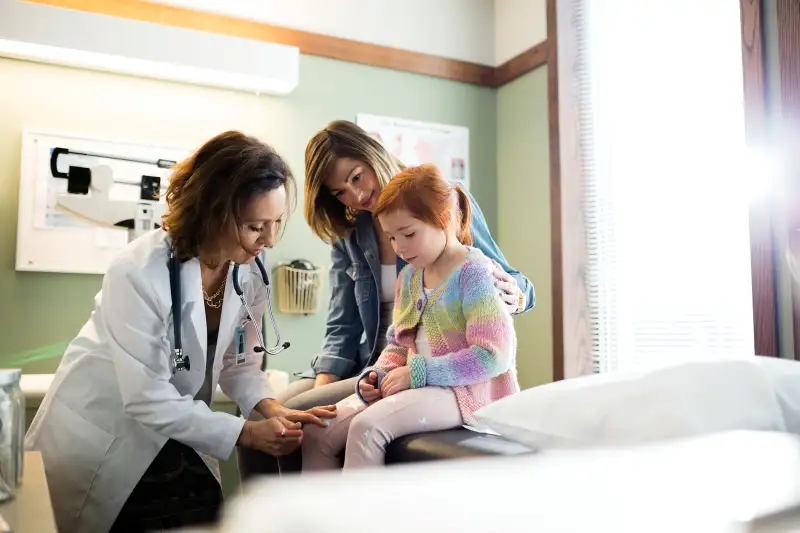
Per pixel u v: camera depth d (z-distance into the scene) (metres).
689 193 2.35
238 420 1.37
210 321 1.59
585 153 2.79
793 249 1.70
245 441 1.36
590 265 2.74
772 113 1.86
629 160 2.59
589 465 0.48
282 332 2.72
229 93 2.73
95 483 1.39
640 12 2.57
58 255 2.40
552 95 2.88
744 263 2.15
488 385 1.37
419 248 1.41
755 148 1.88
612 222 2.65
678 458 0.54
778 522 0.52
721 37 2.25
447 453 1.06
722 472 0.53
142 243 1.45
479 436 1.16
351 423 1.26
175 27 2.44
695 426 0.87
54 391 1.45
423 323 1.44
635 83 2.58
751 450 0.61
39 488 0.97
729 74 2.22
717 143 2.25
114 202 2.49
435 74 3.12
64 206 2.42
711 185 2.27
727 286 2.21
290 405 1.65
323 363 1.96
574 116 2.83
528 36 3.07
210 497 1.50
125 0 2.57
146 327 1.36
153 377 1.34
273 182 1.37
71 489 1.38
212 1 2.72
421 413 1.26
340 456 1.39
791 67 1.81
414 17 3.12
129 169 2.53
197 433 1.33
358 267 1.94
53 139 2.42
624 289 2.59
